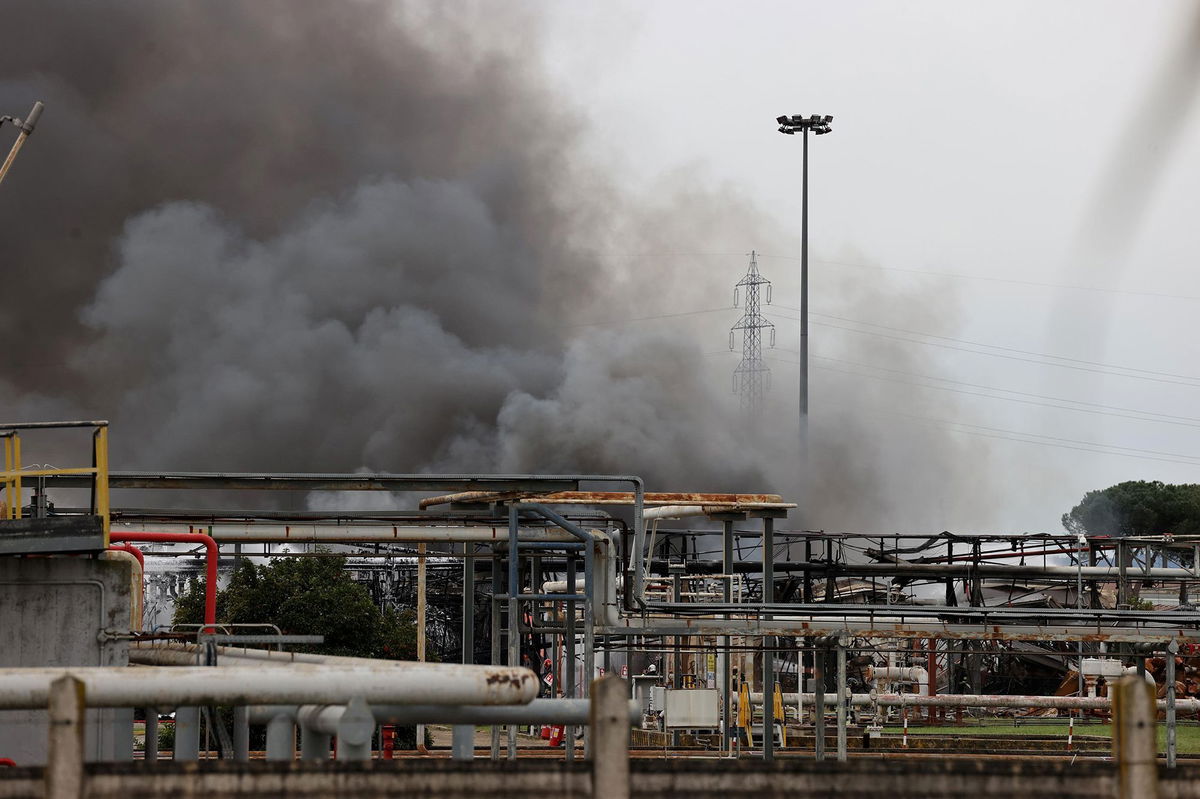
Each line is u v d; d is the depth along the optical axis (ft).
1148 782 72.38
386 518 222.07
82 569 123.13
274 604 318.45
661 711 288.71
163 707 78.89
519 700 81.82
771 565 232.94
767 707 219.82
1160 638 209.46
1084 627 211.00
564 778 71.36
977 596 382.22
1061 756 265.75
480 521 222.69
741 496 226.17
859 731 342.85
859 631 209.26
